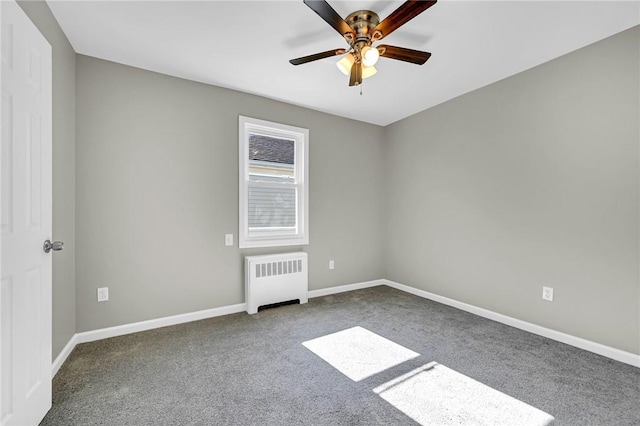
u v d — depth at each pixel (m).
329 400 1.63
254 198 3.27
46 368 1.49
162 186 2.67
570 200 2.33
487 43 2.21
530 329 2.58
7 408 1.19
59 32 1.98
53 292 1.87
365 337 2.46
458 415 1.52
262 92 3.11
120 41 2.17
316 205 3.67
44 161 1.49
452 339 2.42
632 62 2.01
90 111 2.37
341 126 3.88
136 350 2.21
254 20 1.94
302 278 3.38
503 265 2.81
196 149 2.84
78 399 1.62
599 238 2.18
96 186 2.39
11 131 1.23
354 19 1.88
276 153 3.42
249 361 2.06
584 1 1.74
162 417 1.48
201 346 2.28
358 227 4.05
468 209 3.15
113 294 2.46
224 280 3.01
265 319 2.87
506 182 2.78
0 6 1.15
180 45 2.23
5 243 1.18
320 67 2.59
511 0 1.74
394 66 2.56
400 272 4.04
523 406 1.59
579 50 2.27
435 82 2.89
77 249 2.31
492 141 2.91
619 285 2.08
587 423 1.46
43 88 1.49
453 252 3.31
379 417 1.50
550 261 2.46
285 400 1.63
